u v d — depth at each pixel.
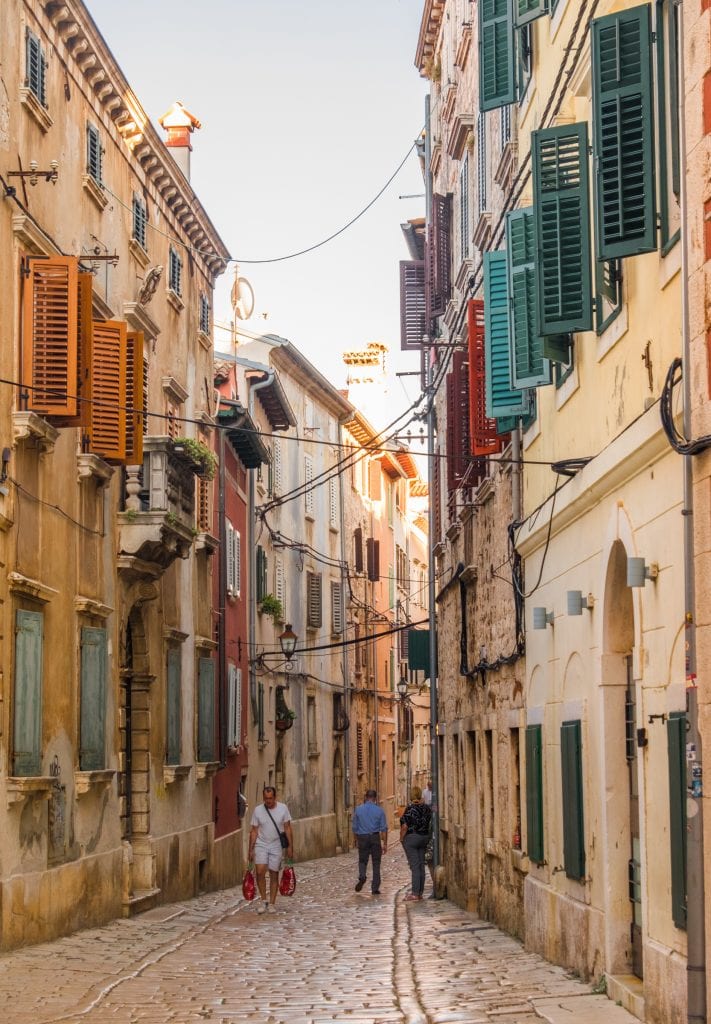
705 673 9.15
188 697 26.62
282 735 40.62
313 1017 11.51
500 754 20.09
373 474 61.25
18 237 16.78
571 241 12.30
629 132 10.64
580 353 14.04
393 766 61.59
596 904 13.04
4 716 15.90
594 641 13.29
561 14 15.03
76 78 19.84
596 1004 11.73
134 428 20.53
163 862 23.92
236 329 40.53
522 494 18.17
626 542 11.85
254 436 33.09
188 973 14.94
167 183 25.19
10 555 16.31
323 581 48.50
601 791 12.84
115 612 21.52
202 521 28.20
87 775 18.97
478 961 15.49
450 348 27.16
